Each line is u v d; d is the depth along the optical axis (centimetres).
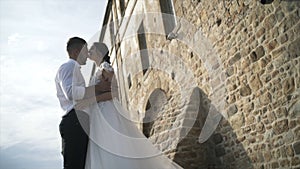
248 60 457
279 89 400
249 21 450
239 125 483
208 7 554
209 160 570
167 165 265
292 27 370
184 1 638
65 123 252
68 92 246
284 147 393
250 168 457
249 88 458
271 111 416
